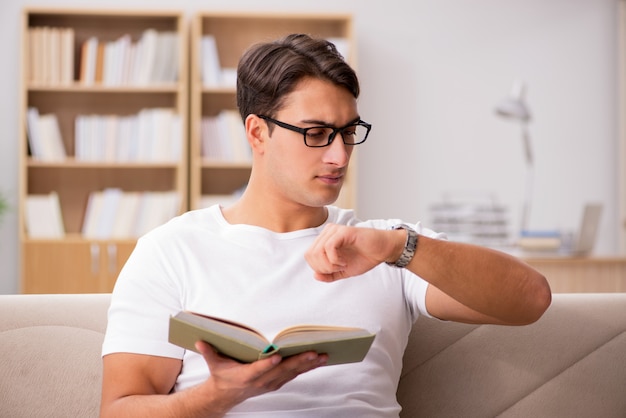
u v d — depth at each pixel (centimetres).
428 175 614
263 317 172
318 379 173
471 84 616
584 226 464
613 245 625
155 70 560
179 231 179
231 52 591
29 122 554
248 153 568
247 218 185
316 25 593
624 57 612
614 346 206
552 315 207
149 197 559
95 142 556
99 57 557
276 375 139
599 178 625
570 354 205
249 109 179
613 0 623
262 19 587
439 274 156
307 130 169
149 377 167
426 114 614
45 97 574
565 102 622
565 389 204
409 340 203
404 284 185
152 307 171
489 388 203
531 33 619
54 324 193
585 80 622
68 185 583
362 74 609
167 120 559
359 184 611
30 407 187
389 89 611
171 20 583
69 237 560
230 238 179
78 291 541
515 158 619
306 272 178
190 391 151
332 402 173
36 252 539
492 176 618
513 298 159
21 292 543
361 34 609
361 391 175
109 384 166
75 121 575
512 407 203
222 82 566
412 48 612
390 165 612
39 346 190
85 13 555
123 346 166
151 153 559
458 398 202
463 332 204
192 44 580
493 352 204
